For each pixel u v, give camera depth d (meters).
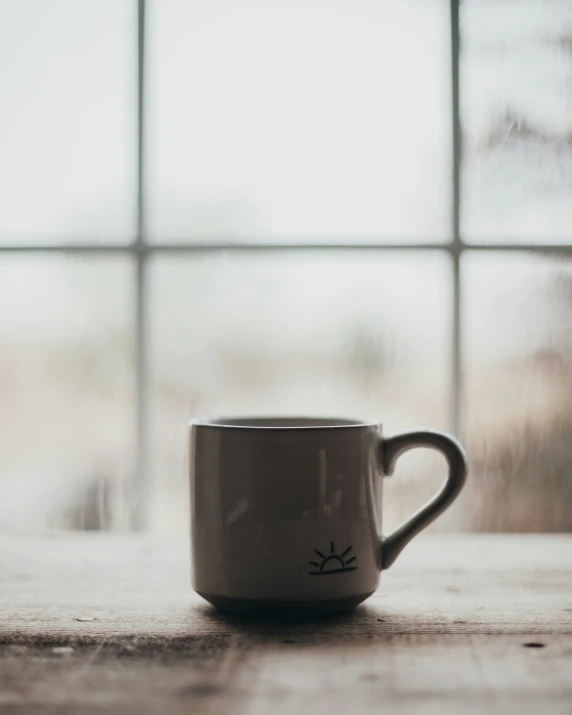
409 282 0.91
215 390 0.92
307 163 0.90
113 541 0.76
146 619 0.59
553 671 0.53
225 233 0.91
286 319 0.91
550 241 0.90
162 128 0.91
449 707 0.50
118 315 0.92
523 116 0.90
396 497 0.91
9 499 0.93
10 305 0.92
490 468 0.92
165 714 0.50
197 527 0.60
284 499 0.58
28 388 0.92
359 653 0.55
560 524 0.92
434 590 0.64
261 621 0.59
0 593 0.64
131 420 0.92
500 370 0.91
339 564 0.59
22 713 0.50
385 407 0.91
